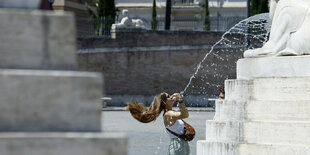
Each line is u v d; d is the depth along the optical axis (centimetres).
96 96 594
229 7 11675
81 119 592
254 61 1853
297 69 1756
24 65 600
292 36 1819
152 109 1590
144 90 8338
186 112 1560
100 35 8494
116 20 9144
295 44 1802
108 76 8338
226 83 1878
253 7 8519
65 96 588
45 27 603
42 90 584
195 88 8312
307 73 1733
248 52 1920
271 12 1950
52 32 605
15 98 579
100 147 571
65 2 9194
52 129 586
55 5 9194
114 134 582
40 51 602
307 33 1786
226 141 1769
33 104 582
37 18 602
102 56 8338
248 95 1822
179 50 8338
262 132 1695
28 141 558
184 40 8338
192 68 8325
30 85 582
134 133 3362
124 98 8319
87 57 8338
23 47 600
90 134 579
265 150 1648
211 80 8312
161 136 3200
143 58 8331
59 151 564
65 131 588
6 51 598
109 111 6462
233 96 1855
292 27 1828
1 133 574
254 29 8050
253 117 1766
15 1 641
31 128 582
